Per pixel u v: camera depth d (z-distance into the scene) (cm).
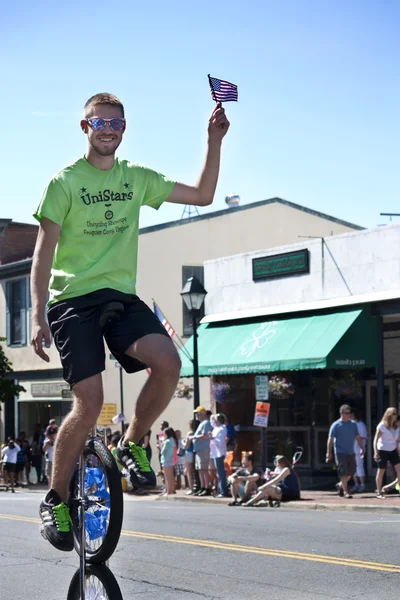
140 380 3325
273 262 2495
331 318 2264
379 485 1938
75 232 489
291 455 2423
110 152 486
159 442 2612
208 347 2580
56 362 3578
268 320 2492
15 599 834
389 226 2166
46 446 2788
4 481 3034
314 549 1098
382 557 1026
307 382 2403
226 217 3506
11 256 4159
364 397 2373
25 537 1286
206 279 2734
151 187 504
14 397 3847
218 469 2155
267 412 2192
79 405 477
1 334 3922
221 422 2198
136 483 489
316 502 1866
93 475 512
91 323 483
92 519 512
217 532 1298
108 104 485
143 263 3381
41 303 477
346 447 1970
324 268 2342
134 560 1036
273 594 829
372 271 2205
